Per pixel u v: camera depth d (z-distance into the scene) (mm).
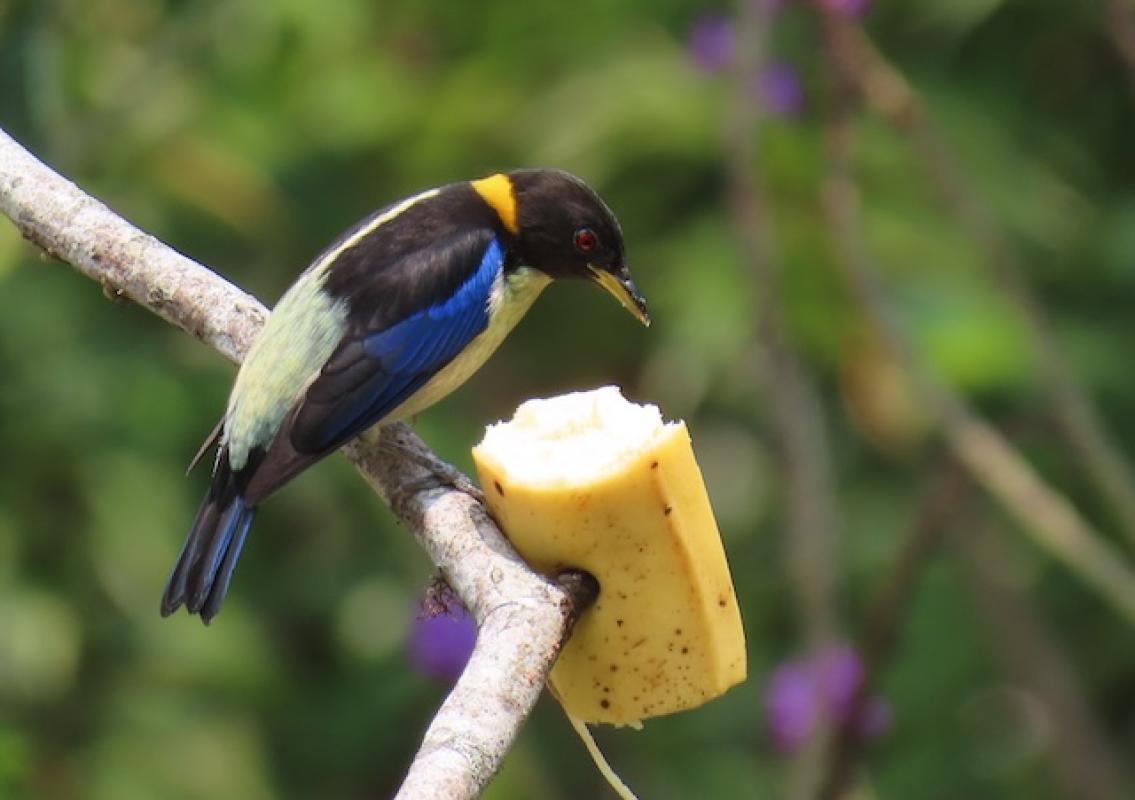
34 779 11812
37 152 11398
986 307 12352
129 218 13172
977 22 13484
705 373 12836
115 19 13703
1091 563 10195
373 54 14383
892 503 13391
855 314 12188
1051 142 13766
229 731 12531
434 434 13273
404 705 13430
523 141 13516
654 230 13039
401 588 13484
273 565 13531
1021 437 12688
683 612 6648
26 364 12516
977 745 13445
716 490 13875
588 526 6555
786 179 12148
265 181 13516
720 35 12641
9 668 12039
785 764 11852
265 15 13953
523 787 12922
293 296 8203
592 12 13719
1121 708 13766
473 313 8508
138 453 12609
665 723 13742
